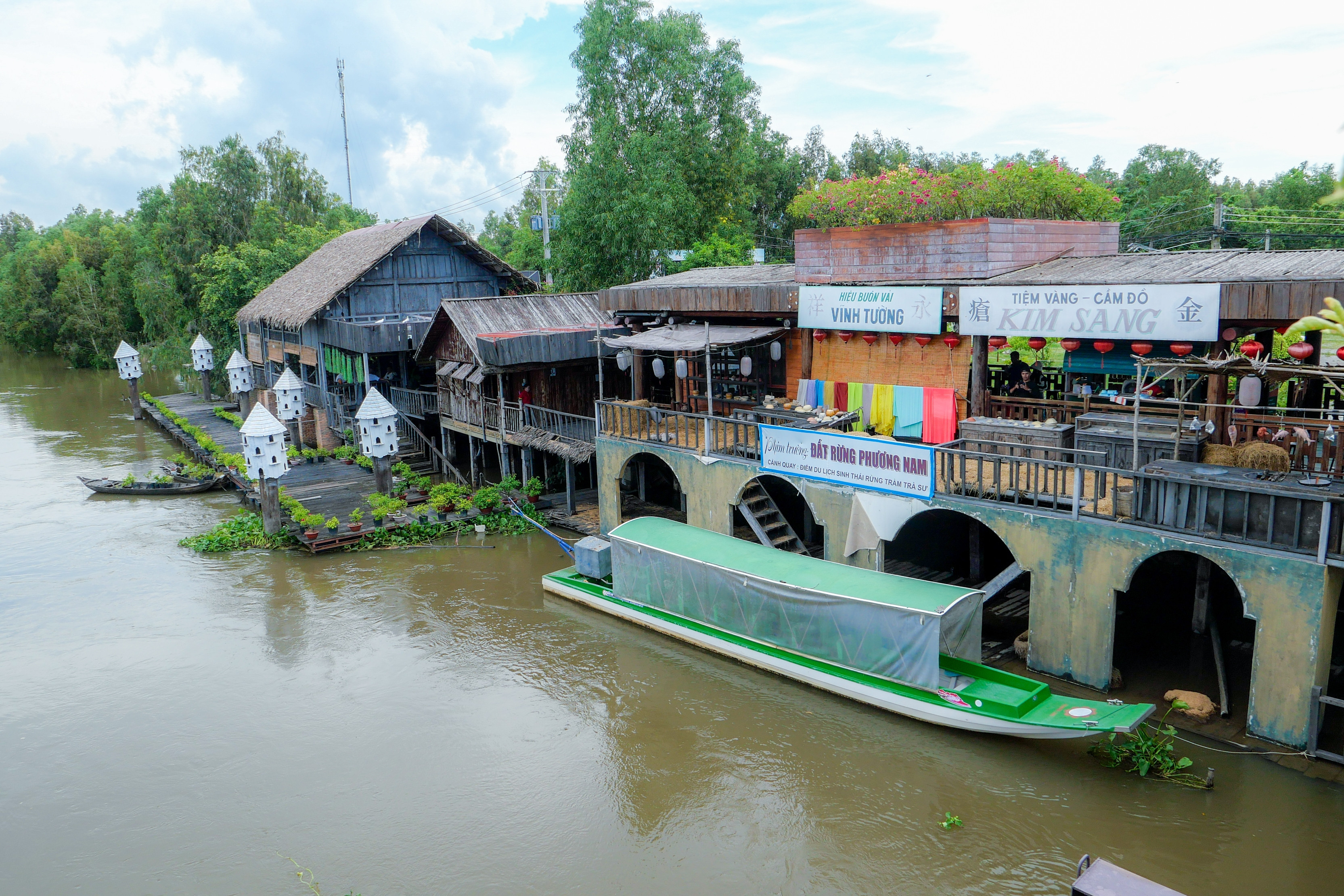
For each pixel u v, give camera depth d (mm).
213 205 62344
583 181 33688
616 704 15250
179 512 28516
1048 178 18969
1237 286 12922
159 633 18969
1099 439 14688
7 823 12758
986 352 17156
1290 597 11719
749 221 40781
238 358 40250
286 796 13086
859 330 18484
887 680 14305
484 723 14852
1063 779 12445
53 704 16047
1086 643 13859
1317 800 11367
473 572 21922
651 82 34812
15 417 47188
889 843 11469
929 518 20344
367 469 31188
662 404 25234
